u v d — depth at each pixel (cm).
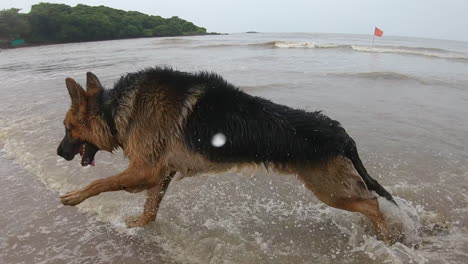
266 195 117
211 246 90
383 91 246
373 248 88
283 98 224
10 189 123
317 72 324
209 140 91
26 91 292
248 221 102
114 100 97
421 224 98
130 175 94
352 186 91
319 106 206
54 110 218
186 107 92
